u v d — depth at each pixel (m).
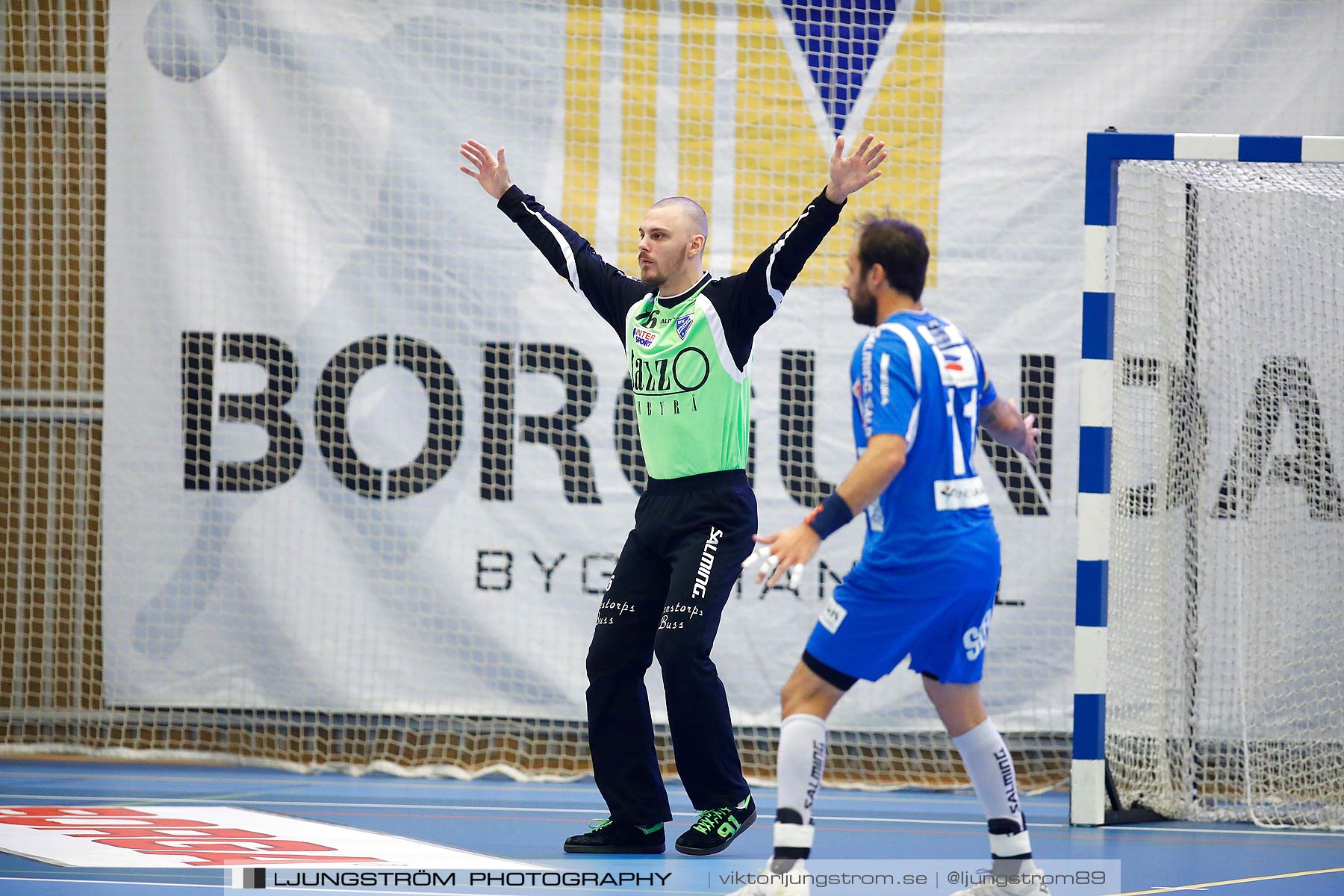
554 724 25.36
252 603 25.42
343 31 25.66
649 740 16.78
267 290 25.52
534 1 25.77
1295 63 25.42
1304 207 23.20
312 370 25.45
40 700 25.95
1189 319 22.70
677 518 16.34
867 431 12.13
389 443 25.42
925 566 11.98
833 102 25.77
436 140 25.64
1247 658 23.38
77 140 26.39
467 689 25.27
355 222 25.58
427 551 25.36
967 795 24.14
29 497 26.20
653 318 16.55
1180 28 25.47
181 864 15.00
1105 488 20.48
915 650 12.63
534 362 25.52
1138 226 22.53
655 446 16.55
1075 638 20.64
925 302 25.50
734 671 25.09
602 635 16.75
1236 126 25.44
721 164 25.80
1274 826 20.95
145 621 25.56
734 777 16.61
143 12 25.75
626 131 25.80
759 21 25.81
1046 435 25.28
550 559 25.39
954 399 12.32
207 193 25.62
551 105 25.77
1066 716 24.98
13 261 26.50
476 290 25.55
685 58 25.80
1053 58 25.59
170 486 25.58
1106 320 20.55
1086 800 20.50
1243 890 15.10
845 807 22.27
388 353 25.50
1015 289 25.45
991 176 25.53
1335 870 16.69
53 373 26.33
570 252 17.72
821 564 25.17
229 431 25.52
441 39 25.70
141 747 25.78
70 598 26.03
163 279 25.64
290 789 22.61
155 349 25.62
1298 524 23.31
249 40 25.64
